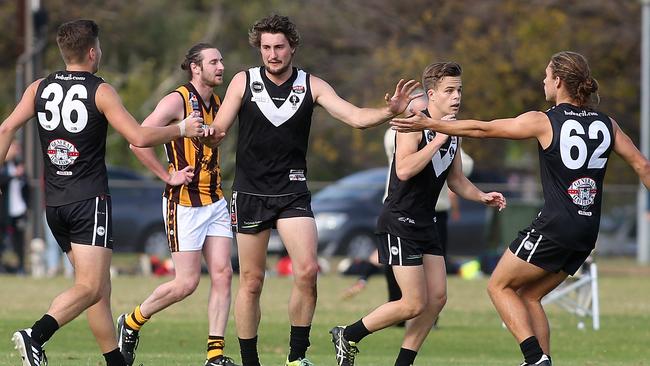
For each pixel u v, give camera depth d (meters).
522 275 27.41
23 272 69.88
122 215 76.75
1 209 68.88
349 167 124.81
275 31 27.64
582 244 26.98
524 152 124.44
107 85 26.14
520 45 101.00
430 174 28.66
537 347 27.08
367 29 115.75
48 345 40.56
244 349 29.39
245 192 28.48
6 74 122.81
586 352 41.06
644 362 37.22
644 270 77.06
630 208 82.50
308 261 28.34
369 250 79.62
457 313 51.38
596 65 102.75
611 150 27.44
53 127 26.06
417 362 35.12
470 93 100.69
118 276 68.19
